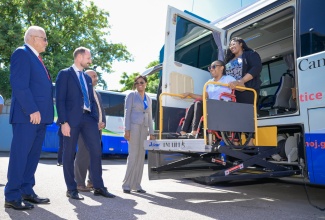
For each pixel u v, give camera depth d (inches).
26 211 137.9
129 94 201.6
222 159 167.9
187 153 180.5
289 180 267.3
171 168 188.2
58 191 186.9
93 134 176.4
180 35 211.9
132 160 195.2
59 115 168.1
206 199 178.5
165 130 198.8
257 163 161.9
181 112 207.5
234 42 195.9
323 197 192.9
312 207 160.4
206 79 225.3
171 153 192.5
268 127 180.2
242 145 164.1
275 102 221.9
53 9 672.4
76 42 714.8
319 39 162.6
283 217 137.4
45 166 339.6
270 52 306.2
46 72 158.2
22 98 140.8
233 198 184.1
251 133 168.6
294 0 188.7
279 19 242.5
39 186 202.8
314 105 156.9
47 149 460.1
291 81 228.2
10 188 140.5
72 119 169.0
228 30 234.7
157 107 239.9
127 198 174.2
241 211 148.0
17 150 143.1
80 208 146.2
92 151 176.4
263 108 242.8
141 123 198.2
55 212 137.8
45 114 152.6
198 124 168.4
